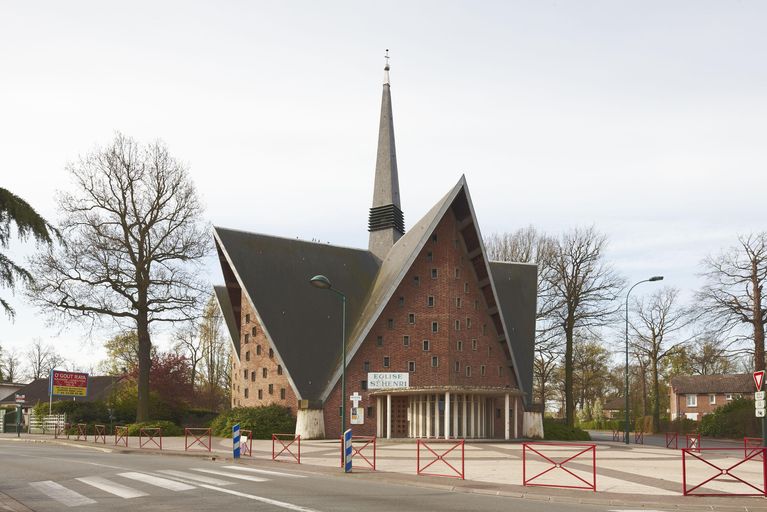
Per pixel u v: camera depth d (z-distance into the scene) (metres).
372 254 53.72
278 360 43.31
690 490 16.03
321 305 47.00
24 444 38.22
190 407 61.56
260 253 47.22
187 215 46.72
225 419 44.38
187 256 46.59
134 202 46.12
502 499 15.33
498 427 47.12
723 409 57.50
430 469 22.78
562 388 74.31
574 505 14.52
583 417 90.81
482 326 48.06
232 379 57.44
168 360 60.88
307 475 20.52
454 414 41.41
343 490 16.08
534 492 16.48
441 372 45.53
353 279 50.00
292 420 42.91
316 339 45.06
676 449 35.97
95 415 51.00
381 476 20.03
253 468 22.48
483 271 47.72
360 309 48.12
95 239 44.19
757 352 44.91
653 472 22.25
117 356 74.88
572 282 54.97
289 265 47.81
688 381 82.44
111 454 29.06
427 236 44.84
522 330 52.09
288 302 45.72
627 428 42.75
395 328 45.31
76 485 16.23
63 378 54.91
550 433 48.41
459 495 15.91
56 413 51.72
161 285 46.12
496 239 66.06
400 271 44.47
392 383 43.12
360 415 25.89
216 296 57.59
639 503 14.95
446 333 46.03
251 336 47.97
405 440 39.22
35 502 13.46
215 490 15.45
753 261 45.00
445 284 46.78
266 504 13.25
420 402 42.38
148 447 33.16
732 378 79.38
